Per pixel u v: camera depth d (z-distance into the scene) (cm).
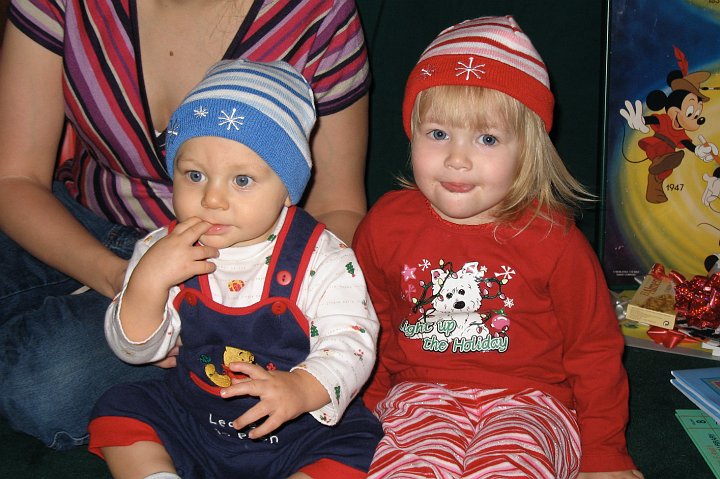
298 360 131
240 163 123
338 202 165
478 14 214
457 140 135
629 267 218
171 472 128
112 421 132
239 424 113
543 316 143
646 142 212
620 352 142
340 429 132
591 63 216
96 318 149
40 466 150
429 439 132
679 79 209
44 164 156
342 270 132
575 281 140
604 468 139
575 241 140
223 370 130
